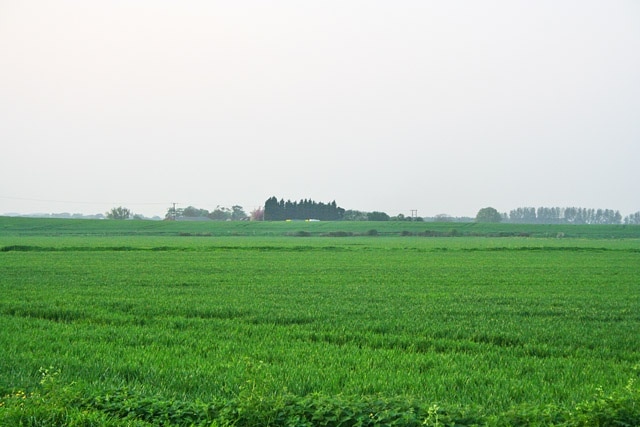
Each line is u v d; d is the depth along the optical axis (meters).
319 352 15.92
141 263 51.19
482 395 11.95
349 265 51.31
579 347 16.95
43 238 118.25
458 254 70.44
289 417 9.89
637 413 9.71
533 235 161.50
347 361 14.85
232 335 18.47
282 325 20.56
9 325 19.78
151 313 23.09
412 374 13.50
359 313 23.33
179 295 28.98
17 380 12.42
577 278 40.16
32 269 43.78
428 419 9.34
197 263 52.00
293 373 13.28
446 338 18.34
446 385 12.72
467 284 35.91
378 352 15.98
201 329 19.61
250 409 10.01
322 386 12.42
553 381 13.23
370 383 12.51
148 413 10.32
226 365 14.07
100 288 31.72
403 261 57.31
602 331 19.44
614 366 14.52
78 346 16.20
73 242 98.25
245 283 35.50
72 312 22.86
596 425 9.55
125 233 150.50
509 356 15.75
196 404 10.54
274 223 193.25
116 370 13.59
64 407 10.16
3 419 9.41
